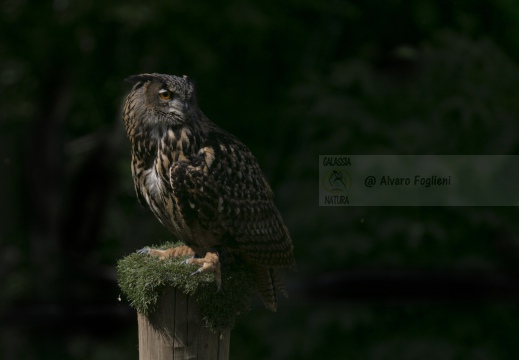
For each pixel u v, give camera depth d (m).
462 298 14.85
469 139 15.48
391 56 17.64
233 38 17.16
